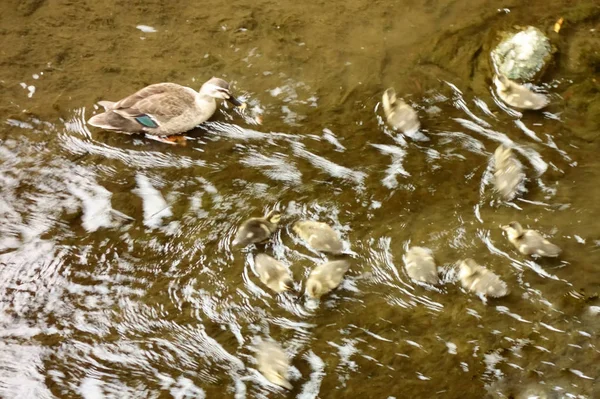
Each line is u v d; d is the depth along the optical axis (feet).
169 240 18.06
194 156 18.90
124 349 17.22
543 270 17.53
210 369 17.04
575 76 19.40
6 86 19.67
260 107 19.38
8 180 18.66
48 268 17.87
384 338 17.13
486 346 17.01
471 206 18.17
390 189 18.39
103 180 18.67
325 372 16.93
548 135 18.83
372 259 17.75
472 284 17.38
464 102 19.29
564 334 17.04
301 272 17.71
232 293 17.57
